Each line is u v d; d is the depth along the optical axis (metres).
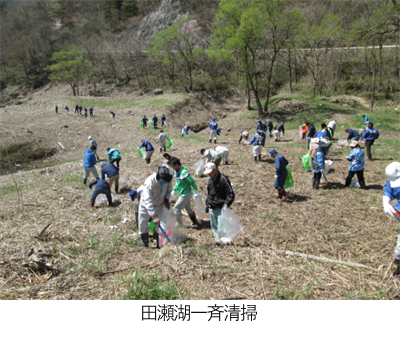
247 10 23.61
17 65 70.25
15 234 4.68
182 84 42.59
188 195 5.23
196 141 17.72
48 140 24.67
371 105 26.92
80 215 6.17
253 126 25.80
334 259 3.95
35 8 95.12
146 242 4.65
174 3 68.62
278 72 38.19
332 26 25.94
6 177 12.65
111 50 58.31
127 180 9.23
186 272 3.51
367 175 8.56
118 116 32.16
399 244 3.37
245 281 3.30
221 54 27.16
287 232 4.93
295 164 10.48
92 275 3.44
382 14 17.39
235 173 9.41
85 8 93.25
